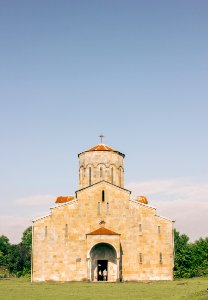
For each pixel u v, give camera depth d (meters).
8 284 51.31
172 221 58.75
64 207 58.88
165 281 55.25
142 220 58.84
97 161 65.12
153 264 57.16
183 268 67.31
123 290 40.03
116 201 59.56
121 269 56.88
